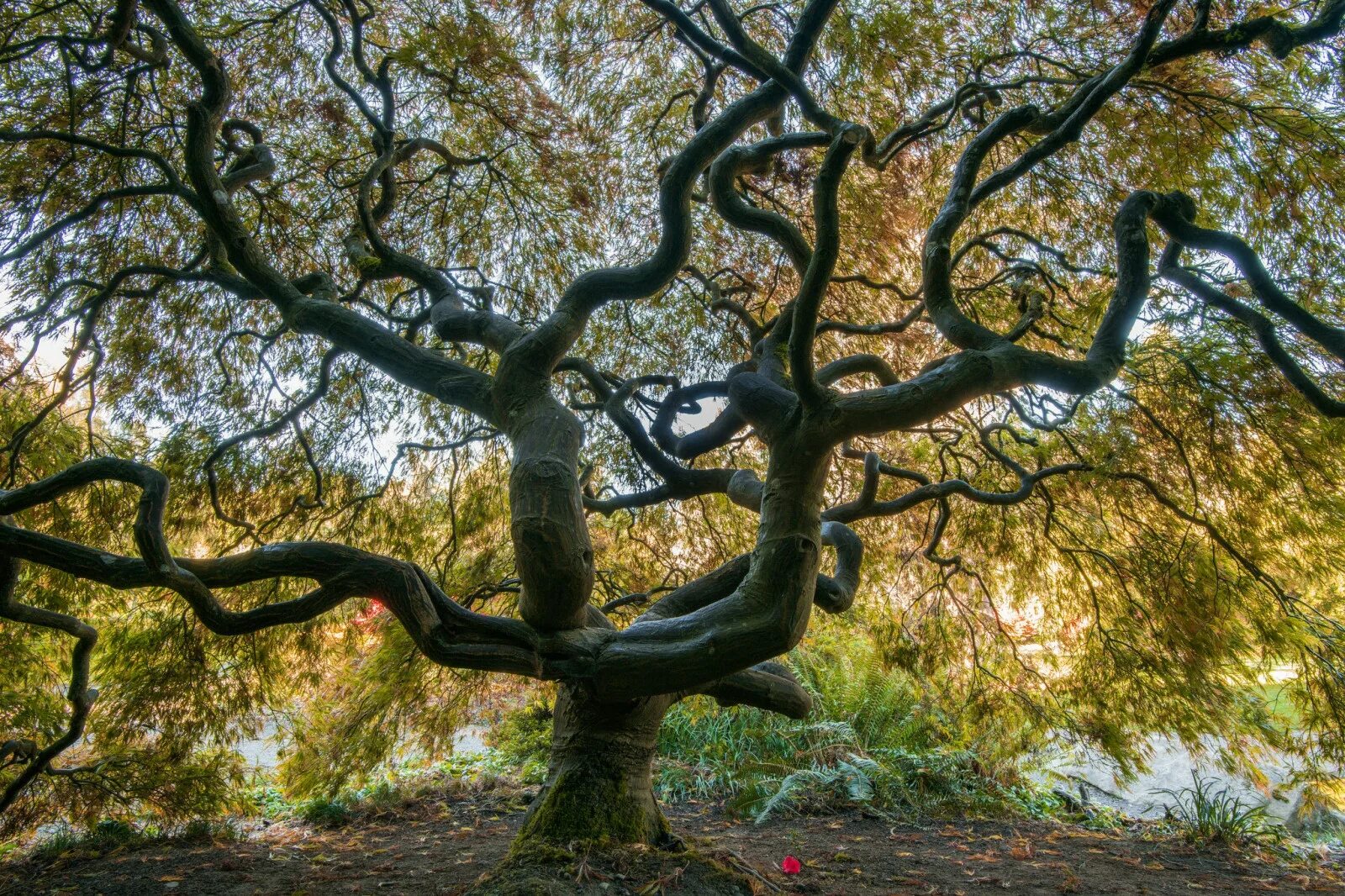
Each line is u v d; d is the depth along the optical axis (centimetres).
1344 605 613
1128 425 571
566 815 411
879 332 557
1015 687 662
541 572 288
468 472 682
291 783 660
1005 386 320
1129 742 641
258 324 631
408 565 300
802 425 300
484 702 752
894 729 766
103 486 561
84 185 553
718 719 775
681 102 652
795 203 672
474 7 611
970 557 675
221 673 593
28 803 561
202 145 368
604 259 707
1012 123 397
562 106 655
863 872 481
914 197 652
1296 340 510
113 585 300
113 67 511
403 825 630
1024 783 736
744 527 697
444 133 655
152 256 600
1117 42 541
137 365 605
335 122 622
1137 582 609
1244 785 712
